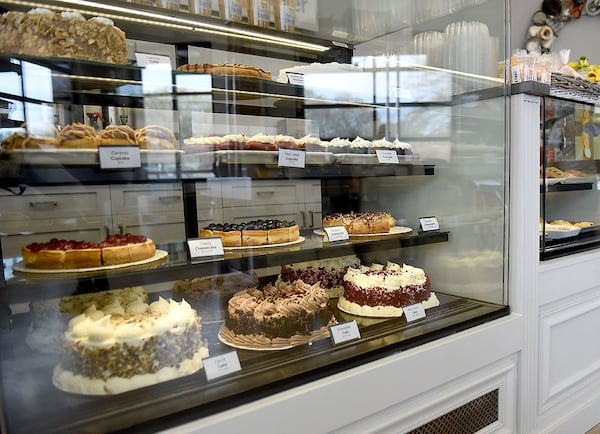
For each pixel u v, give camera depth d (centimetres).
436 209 173
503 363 150
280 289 134
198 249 118
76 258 98
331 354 115
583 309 179
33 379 90
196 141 123
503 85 147
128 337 93
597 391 188
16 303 87
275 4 160
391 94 180
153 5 134
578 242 187
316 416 102
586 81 188
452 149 166
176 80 122
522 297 151
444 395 131
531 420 160
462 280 167
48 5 116
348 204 180
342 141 153
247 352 113
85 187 108
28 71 98
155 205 122
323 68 158
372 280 144
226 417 89
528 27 296
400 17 178
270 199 152
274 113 158
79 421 83
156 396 93
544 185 162
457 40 160
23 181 92
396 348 121
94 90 116
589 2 300
